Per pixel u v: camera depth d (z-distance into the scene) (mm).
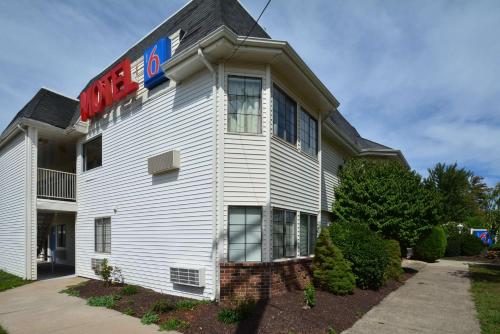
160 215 9500
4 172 14727
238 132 8336
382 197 12617
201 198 8398
